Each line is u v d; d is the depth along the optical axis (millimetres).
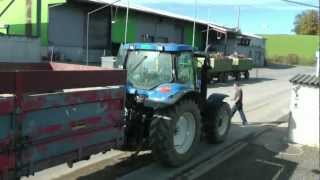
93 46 35156
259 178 8352
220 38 54156
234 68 35219
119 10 37156
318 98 10961
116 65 9367
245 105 19109
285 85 31984
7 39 23547
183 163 8820
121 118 7145
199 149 10156
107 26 36438
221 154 9867
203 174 8398
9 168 5188
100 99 6539
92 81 6352
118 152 9383
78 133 6164
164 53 8977
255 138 11734
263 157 9820
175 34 47094
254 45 64312
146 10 40000
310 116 11039
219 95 10930
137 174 8141
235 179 8219
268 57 85688
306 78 11484
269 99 21891
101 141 6676
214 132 10500
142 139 8414
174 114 8266
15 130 5207
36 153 5520
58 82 5742
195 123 8938
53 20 31500
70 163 6137
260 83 33875
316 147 10969
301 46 91938
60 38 32125
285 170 8953
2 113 5023
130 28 39000
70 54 32656
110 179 7805
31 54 24688
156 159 8469
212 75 31531
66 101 5875
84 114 6250
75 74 6008
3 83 5020
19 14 32594
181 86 8625
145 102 8367
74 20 33156
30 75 5336
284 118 15484
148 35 41875
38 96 5449
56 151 5816
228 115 11086
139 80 8977
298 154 10234
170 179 7977
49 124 5664
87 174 8000
